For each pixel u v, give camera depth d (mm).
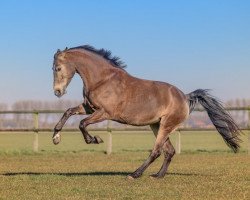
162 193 11742
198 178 14617
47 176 14797
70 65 13945
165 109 14320
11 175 15312
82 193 11742
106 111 13828
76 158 23562
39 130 26531
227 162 20594
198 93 14945
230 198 11219
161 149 14344
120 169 18031
